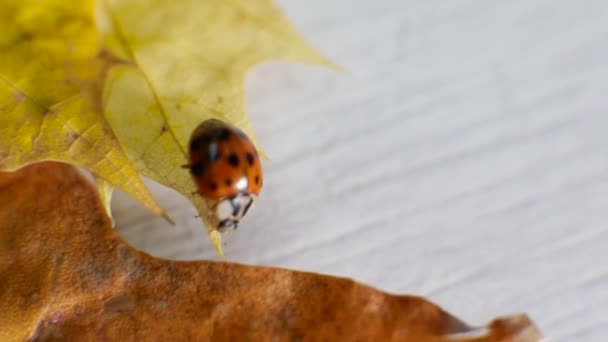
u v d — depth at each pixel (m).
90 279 0.10
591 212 0.12
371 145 0.12
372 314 0.10
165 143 0.11
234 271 0.10
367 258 0.11
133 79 0.11
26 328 0.10
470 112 0.12
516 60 0.13
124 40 0.11
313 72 0.12
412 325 0.10
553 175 0.12
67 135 0.11
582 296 0.11
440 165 0.12
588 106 0.12
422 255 0.11
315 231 0.11
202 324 0.10
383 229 0.11
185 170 0.11
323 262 0.11
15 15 0.11
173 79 0.11
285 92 0.12
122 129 0.11
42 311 0.10
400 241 0.11
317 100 0.12
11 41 0.11
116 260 0.10
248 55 0.12
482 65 0.13
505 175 0.12
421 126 0.12
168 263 0.10
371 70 0.13
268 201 0.12
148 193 0.10
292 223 0.11
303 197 0.12
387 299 0.10
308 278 0.10
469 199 0.12
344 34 0.13
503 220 0.12
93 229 0.10
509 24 0.13
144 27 0.12
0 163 0.10
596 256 0.11
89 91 0.11
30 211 0.10
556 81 0.13
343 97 0.12
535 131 0.12
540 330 0.11
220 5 0.12
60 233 0.10
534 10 0.13
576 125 0.12
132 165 0.11
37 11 0.11
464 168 0.12
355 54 0.13
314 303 0.10
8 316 0.10
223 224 0.11
